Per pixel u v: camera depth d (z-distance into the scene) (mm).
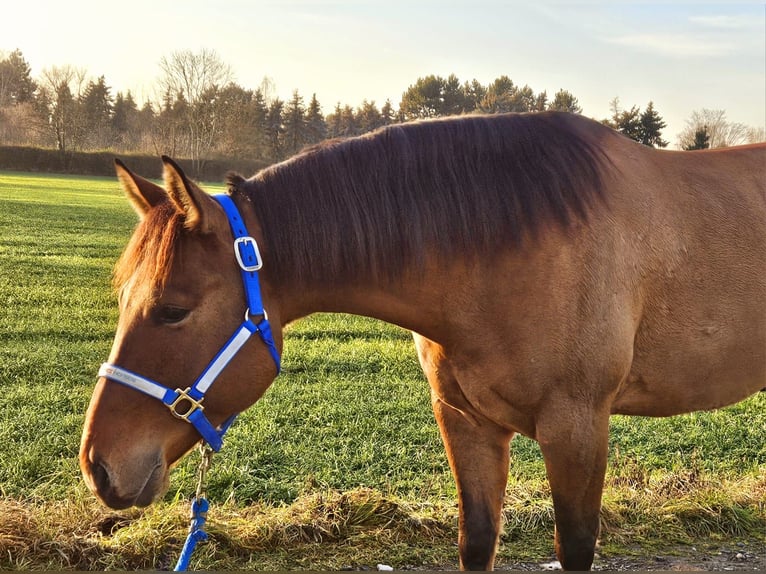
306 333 8641
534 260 2447
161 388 2133
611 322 2482
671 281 2648
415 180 2480
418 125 2627
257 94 67312
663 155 2932
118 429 2105
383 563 3438
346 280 2432
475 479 2811
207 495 4070
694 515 3975
